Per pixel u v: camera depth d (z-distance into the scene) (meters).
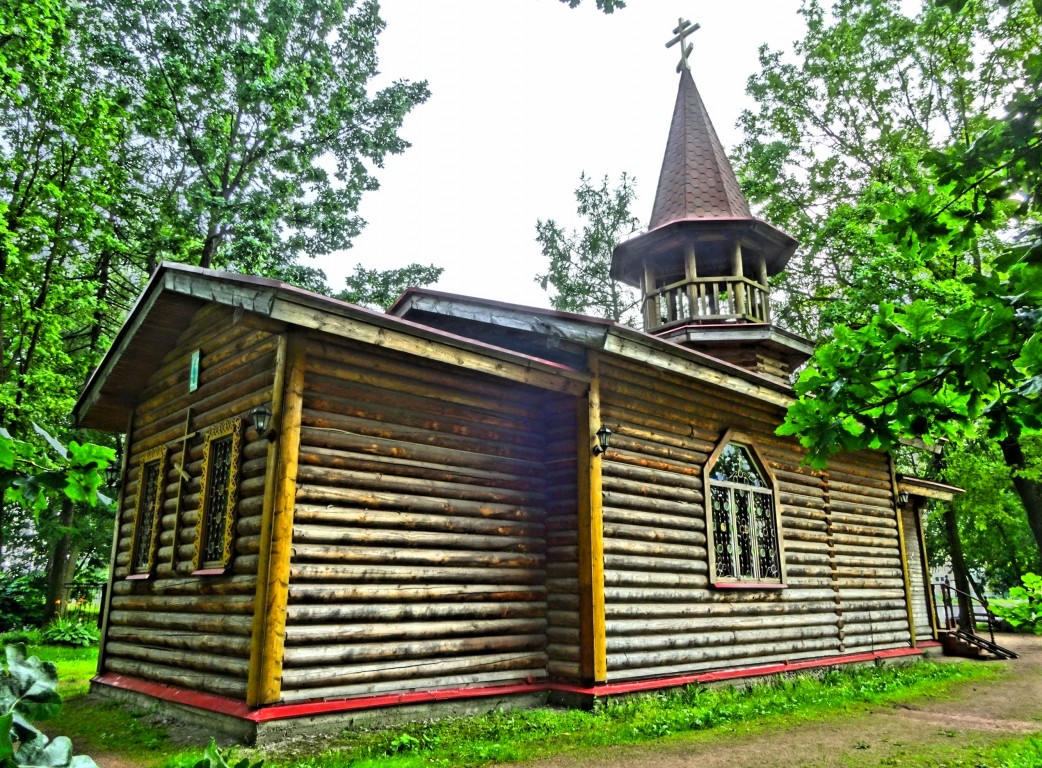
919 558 17.88
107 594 10.60
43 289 19.36
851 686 11.16
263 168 23.88
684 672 10.02
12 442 2.35
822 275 27.16
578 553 9.04
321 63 23.00
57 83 18.50
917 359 3.25
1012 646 19.45
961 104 24.16
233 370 8.55
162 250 21.17
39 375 18.55
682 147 16.64
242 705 6.80
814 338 27.19
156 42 20.95
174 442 9.57
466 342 8.05
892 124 25.92
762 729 8.03
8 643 1.65
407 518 8.04
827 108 27.03
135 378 11.08
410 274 26.69
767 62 28.16
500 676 8.49
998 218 3.50
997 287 2.92
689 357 10.17
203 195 20.39
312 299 7.00
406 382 8.41
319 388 7.68
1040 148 3.26
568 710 8.37
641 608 9.57
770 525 12.23
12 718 1.41
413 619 7.87
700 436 11.21
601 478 9.30
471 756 6.51
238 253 20.27
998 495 21.89
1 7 16.23
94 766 1.60
